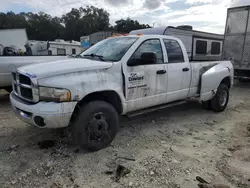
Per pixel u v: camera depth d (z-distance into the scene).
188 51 10.99
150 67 3.97
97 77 3.26
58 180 2.70
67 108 2.97
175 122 4.89
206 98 5.28
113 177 2.77
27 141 3.71
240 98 7.61
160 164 3.07
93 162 3.11
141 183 2.66
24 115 3.16
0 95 7.45
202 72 5.21
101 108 3.34
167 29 9.48
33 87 2.99
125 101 3.67
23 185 2.60
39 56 6.83
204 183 2.67
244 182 2.72
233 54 10.48
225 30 10.64
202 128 4.55
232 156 3.36
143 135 4.09
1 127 4.32
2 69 6.14
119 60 3.60
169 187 2.60
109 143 3.56
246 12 9.80
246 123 4.91
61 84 2.93
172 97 4.54
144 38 4.00
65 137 3.86
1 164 3.01
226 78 6.00
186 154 3.39
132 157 3.26
